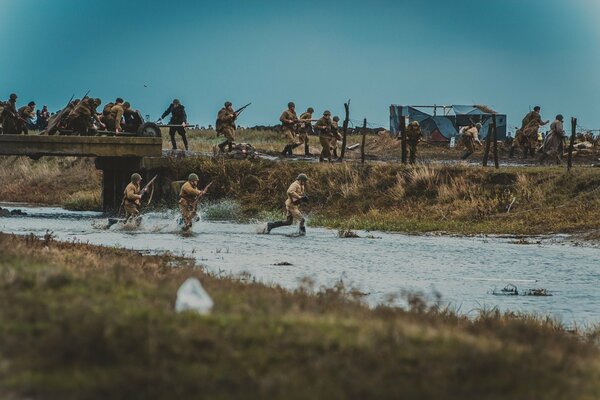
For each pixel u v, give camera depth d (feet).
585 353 99.55
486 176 340.18
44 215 372.79
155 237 274.16
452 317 120.57
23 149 366.84
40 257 130.93
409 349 84.33
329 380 77.10
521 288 184.44
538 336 105.29
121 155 375.04
